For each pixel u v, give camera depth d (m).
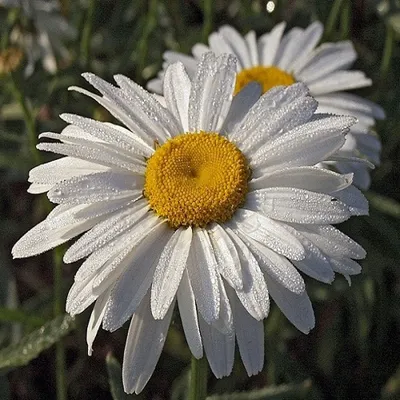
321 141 0.16
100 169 0.17
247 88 0.18
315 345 0.30
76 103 0.30
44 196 0.26
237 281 0.15
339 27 0.31
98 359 0.30
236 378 0.28
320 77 0.25
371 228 0.28
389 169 0.30
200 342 0.15
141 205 0.16
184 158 0.16
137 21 0.33
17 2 0.27
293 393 0.22
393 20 0.28
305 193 0.16
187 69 0.25
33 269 0.32
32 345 0.20
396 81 0.30
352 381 0.29
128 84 0.18
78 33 0.32
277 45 0.26
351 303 0.28
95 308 0.16
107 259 0.15
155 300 0.15
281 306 0.16
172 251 0.16
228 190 0.16
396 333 0.30
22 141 0.28
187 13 0.34
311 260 0.16
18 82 0.24
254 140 0.17
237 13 0.33
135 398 0.20
